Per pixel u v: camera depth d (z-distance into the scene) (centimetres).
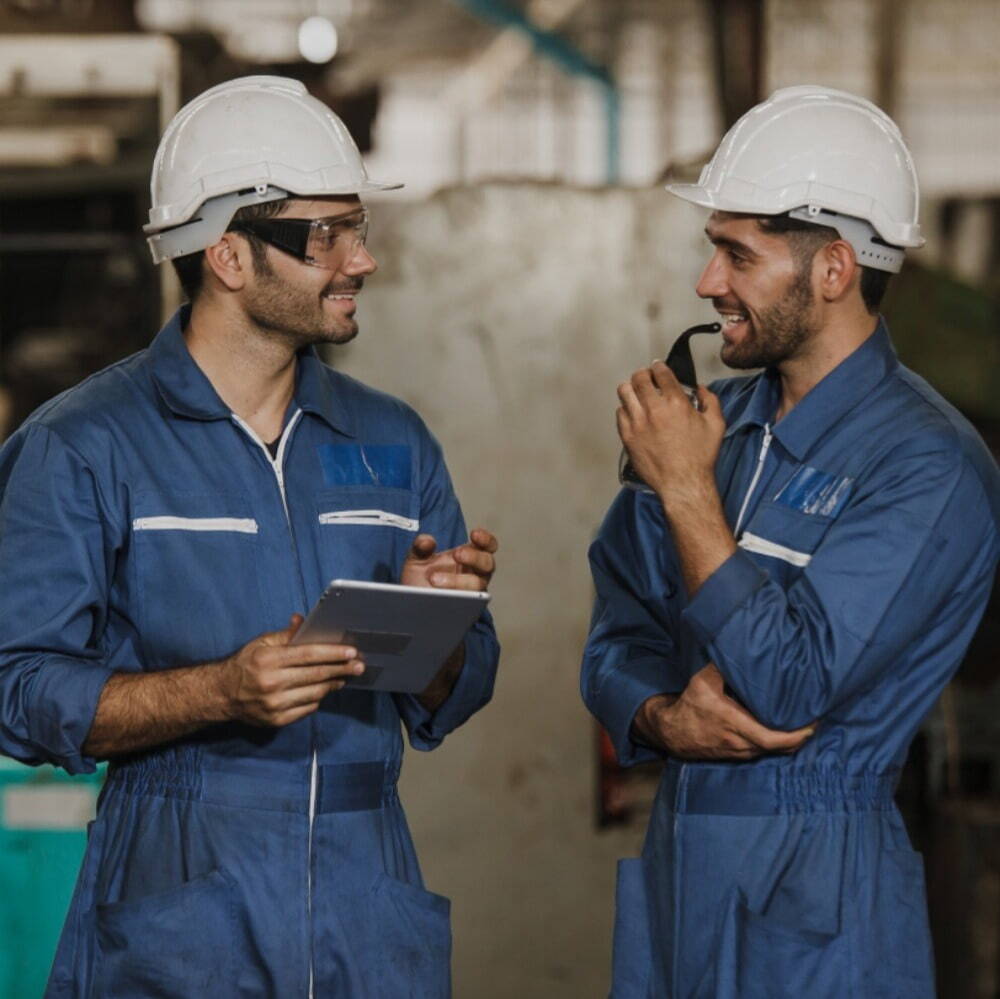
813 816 306
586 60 1536
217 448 315
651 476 303
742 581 295
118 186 734
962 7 1465
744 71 781
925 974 307
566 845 523
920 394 314
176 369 315
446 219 518
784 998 300
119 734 298
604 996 523
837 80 1432
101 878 312
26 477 309
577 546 523
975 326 748
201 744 308
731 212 311
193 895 302
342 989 310
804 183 307
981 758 580
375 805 318
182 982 301
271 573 312
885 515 299
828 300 311
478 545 302
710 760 312
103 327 855
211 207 311
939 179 1509
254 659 283
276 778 308
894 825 312
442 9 1488
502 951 521
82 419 311
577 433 522
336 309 316
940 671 312
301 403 321
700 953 310
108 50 705
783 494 313
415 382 520
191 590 308
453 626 289
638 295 520
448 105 1664
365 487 323
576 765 522
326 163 311
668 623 335
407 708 333
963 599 309
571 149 1588
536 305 520
